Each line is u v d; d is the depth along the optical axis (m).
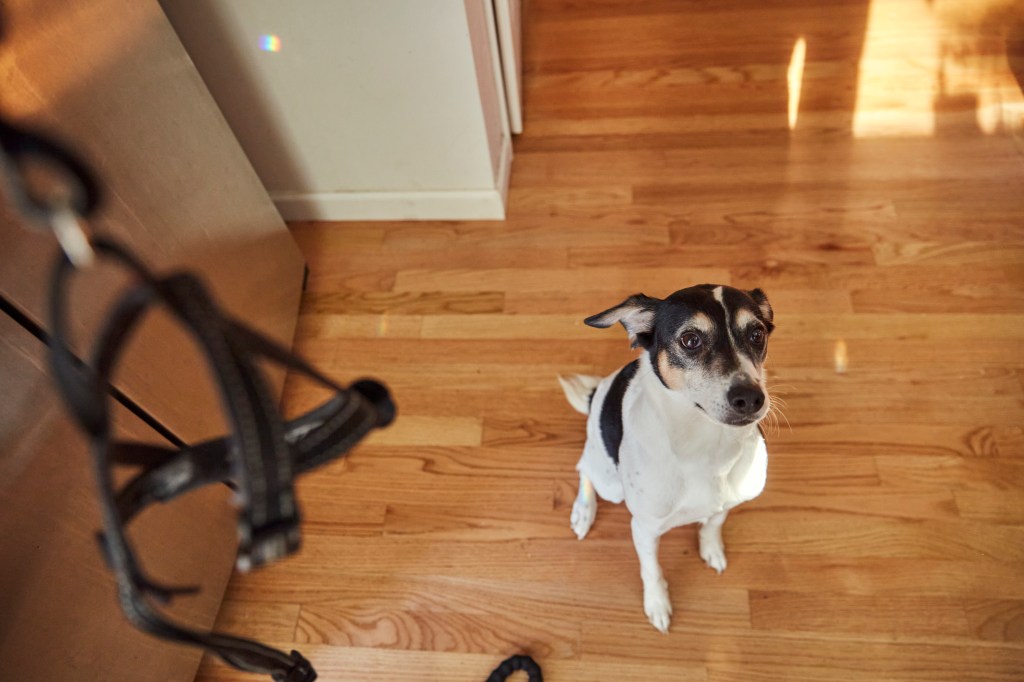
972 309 2.27
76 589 1.35
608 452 1.64
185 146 1.75
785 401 2.12
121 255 0.46
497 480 2.06
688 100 3.00
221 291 1.90
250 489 0.51
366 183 2.62
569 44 3.30
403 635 1.82
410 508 2.02
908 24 3.12
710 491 1.49
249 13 2.09
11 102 1.23
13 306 1.22
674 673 1.73
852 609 1.77
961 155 2.67
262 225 2.15
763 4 3.31
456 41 2.11
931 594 1.78
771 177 2.70
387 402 0.65
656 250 2.53
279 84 2.29
